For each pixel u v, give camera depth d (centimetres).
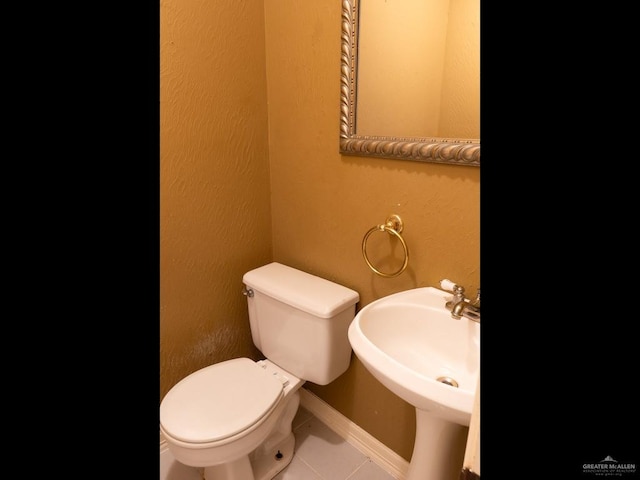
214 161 139
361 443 150
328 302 126
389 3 104
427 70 100
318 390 165
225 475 123
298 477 140
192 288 144
